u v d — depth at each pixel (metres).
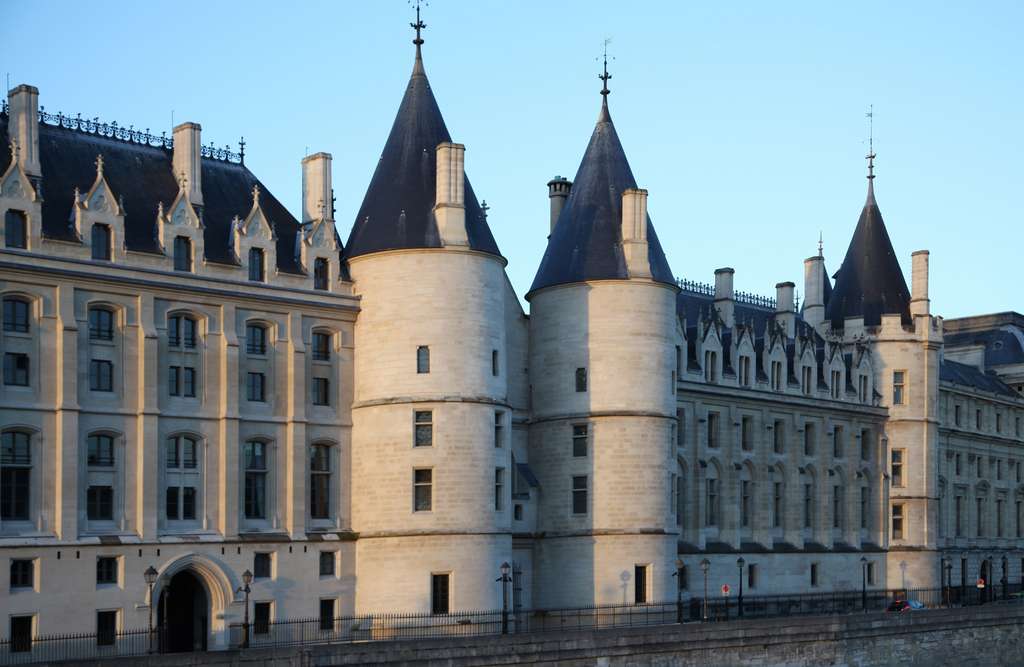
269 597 69.75
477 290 75.00
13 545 61.62
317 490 73.31
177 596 70.06
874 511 110.94
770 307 115.44
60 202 67.00
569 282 82.50
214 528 68.44
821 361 108.50
